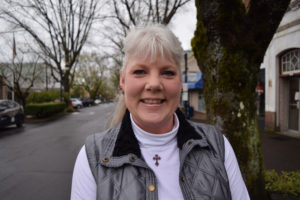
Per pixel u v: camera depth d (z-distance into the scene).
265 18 2.36
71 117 17.84
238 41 2.42
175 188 1.06
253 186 2.57
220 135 1.30
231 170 1.19
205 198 1.03
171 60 1.05
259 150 2.65
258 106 9.93
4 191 3.87
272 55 8.67
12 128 11.88
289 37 7.69
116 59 21.22
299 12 7.17
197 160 1.13
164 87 1.05
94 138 1.20
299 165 4.82
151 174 1.06
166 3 13.50
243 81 2.49
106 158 1.07
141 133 1.13
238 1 2.38
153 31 1.05
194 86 16.80
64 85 22.81
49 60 20.59
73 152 6.46
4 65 16.12
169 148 1.15
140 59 1.04
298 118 7.95
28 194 3.74
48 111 17.72
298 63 7.52
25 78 18.20
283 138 7.54
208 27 2.51
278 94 8.52
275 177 3.81
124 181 1.02
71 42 21.89
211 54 2.55
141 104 1.08
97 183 1.03
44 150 6.76
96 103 54.53
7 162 5.56
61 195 3.69
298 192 3.28
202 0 2.48
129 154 1.06
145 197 1.00
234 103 2.50
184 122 1.22
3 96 25.03
